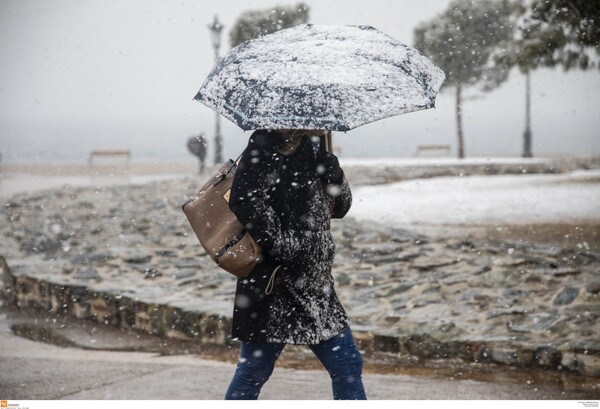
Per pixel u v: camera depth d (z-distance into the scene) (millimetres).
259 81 3994
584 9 15711
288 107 3844
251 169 3932
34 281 10492
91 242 14141
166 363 7582
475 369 6965
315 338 4023
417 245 12875
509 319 7918
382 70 4012
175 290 9805
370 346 7734
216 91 4094
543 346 6871
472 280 9820
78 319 9742
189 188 26109
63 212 19547
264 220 3867
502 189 23969
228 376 7055
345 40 4246
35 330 9156
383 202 21109
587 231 14609
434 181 28047
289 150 4043
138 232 15477
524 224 15891
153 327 8906
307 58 4059
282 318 4020
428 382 6609
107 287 9844
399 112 3857
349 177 29062
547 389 6273
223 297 9344
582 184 24719
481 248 12266
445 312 8375
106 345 8430
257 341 4031
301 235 3998
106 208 20422
